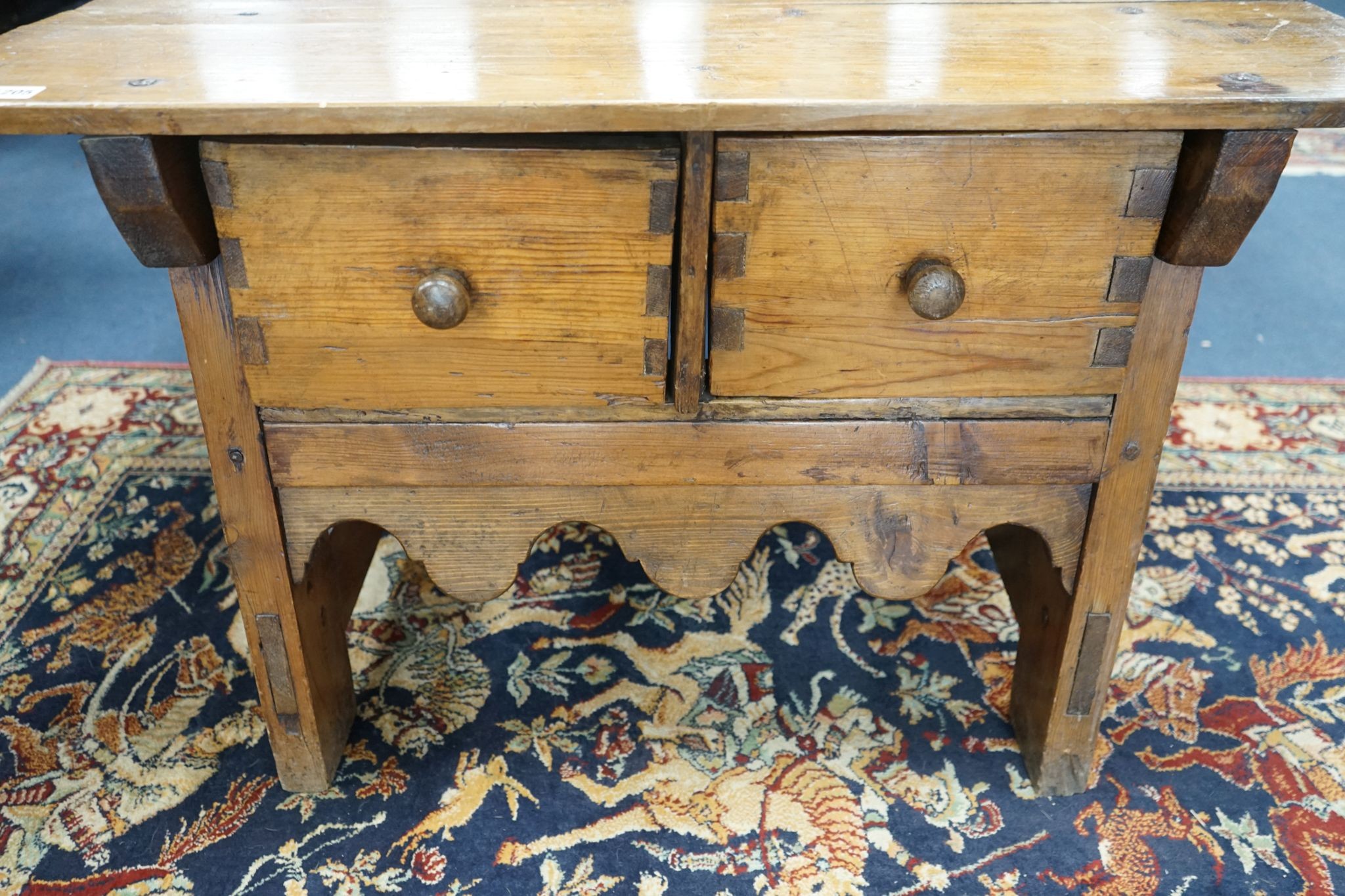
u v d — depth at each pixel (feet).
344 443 3.15
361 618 4.66
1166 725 4.11
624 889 3.46
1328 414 6.11
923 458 3.22
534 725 4.11
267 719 3.67
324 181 2.71
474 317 2.92
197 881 3.48
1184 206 2.80
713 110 2.52
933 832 3.68
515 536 3.37
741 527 3.36
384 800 3.79
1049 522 3.38
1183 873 3.52
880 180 2.75
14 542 5.04
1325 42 3.15
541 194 2.73
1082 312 2.99
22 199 8.69
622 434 3.16
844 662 4.44
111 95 2.57
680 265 2.83
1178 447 5.82
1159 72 2.81
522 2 3.70
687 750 4.00
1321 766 3.92
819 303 2.93
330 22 3.38
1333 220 8.55
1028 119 2.57
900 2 3.75
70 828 3.65
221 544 5.08
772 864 3.55
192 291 2.94
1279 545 5.10
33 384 6.31
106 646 4.46
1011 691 4.16
